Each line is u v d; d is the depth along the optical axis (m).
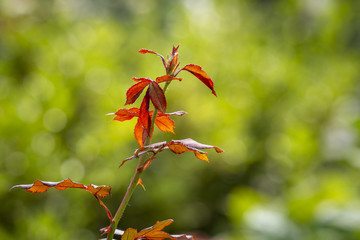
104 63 4.35
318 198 4.27
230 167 4.86
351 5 7.36
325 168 5.64
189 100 4.59
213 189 4.80
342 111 6.06
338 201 4.31
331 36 6.92
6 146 3.63
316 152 5.30
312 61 6.67
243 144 4.97
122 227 3.87
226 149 4.80
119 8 8.94
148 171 4.11
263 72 5.61
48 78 3.93
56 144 3.79
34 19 6.03
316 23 7.10
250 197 4.46
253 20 6.80
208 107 4.66
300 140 5.24
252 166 5.11
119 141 3.88
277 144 5.27
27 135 3.68
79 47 4.46
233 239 4.11
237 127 4.96
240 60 5.63
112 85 4.18
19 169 3.60
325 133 5.92
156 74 4.61
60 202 3.60
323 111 5.84
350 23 7.70
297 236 3.96
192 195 4.58
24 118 3.72
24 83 4.31
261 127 5.35
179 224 4.12
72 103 4.00
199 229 4.67
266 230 4.00
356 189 5.09
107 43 4.77
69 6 7.29
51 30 5.18
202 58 5.46
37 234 3.29
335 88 5.96
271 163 5.31
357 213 4.08
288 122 5.56
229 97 5.27
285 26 7.27
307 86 5.88
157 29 6.69
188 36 5.77
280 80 5.58
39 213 3.36
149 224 3.96
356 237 3.92
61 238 3.32
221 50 5.81
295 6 7.25
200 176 4.71
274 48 6.49
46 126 3.80
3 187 3.46
